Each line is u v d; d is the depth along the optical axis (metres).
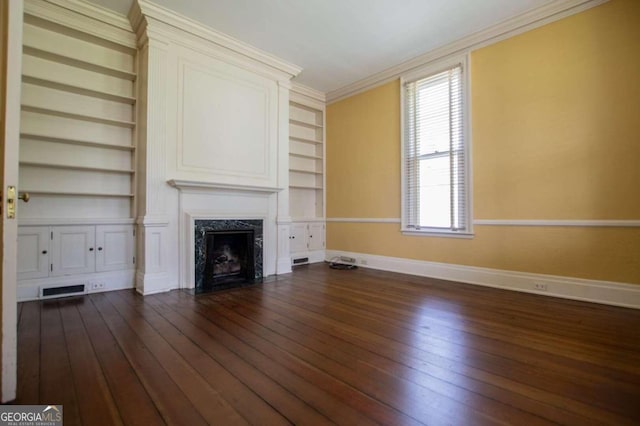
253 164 4.17
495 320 2.45
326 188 5.66
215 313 2.65
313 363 1.74
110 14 3.20
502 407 1.33
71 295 3.14
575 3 2.96
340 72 4.68
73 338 2.08
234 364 1.73
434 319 2.49
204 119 3.71
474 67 3.71
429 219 4.16
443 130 4.01
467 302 2.96
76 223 3.16
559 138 3.09
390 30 3.58
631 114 2.71
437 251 4.07
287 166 4.59
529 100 3.28
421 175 4.25
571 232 3.02
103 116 3.38
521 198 3.33
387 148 4.68
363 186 5.02
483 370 1.66
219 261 4.02
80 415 1.27
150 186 3.28
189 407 1.33
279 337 2.12
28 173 3.02
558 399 1.39
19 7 1.40
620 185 2.76
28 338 2.07
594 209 2.89
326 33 3.67
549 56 3.15
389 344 2.01
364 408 1.33
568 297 3.02
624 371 1.64
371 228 4.89
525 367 1.69
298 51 4.08
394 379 1.57
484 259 3.62
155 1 3.09
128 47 3.43
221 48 3.79
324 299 3.09
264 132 4.30
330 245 5.55
